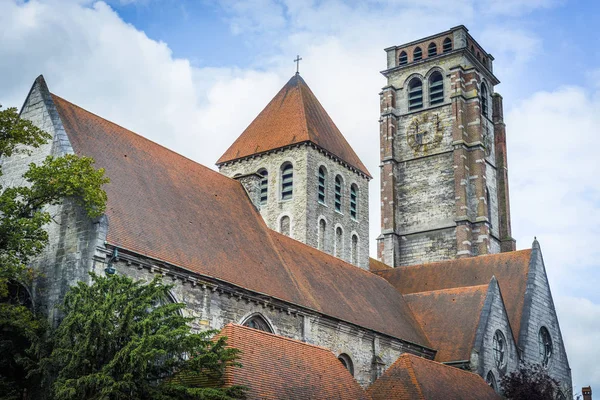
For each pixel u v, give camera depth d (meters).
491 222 95.56
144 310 33.22
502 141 100.50
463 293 66.50
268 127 77.88
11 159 44.34
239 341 37.16
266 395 34.59
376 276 69.75
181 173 51.97
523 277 71.25
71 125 45.00
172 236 44.53
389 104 100.00
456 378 50.84
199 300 43.22
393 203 95.50
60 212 39.91
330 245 74.12
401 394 44.97
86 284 34.59
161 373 32.84
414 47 102.06
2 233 34.53
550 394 58.47
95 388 30.89
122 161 46.69
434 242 92.62
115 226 40.75
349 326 53.91
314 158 74.38
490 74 102.75
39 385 35.38
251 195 58.19
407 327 62.41
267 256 52.66
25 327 33.97
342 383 40.72
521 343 65.75
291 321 49.28
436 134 96.38
